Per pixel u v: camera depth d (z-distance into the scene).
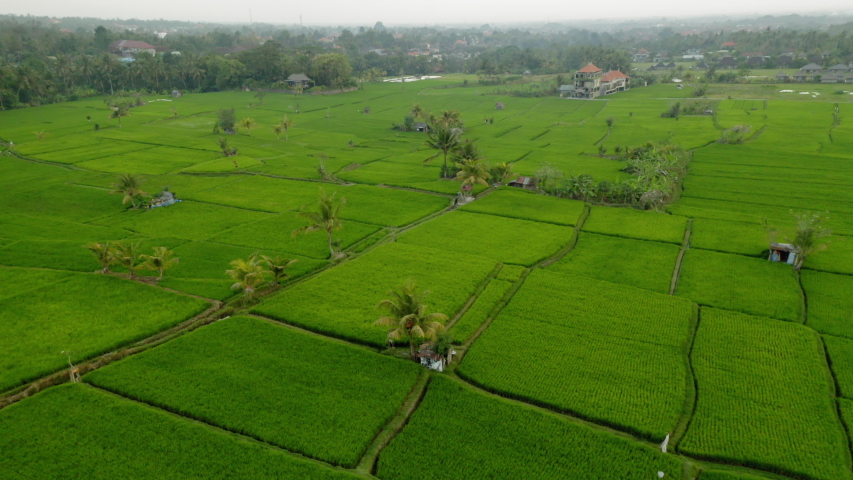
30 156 134.38
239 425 42.62
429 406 44.97
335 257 74.75
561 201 100.25
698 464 39.62
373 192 105.88
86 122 181.25
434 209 95.88
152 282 66.94
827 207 96.19
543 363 50.69
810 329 55.88
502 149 148.12
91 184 111.00
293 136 166.00
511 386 47.56
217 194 104.50
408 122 176.12
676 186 111.44
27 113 198.62
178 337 55.16
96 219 90.75
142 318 58.47
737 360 50.78
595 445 40.56
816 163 124.50
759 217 90.50
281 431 42.09
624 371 49.44
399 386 47.44
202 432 41.69
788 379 47.94
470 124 187.00
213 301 62.88
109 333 55.41
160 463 38.75
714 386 47.19
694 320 58.44
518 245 78.69
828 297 63.16
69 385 46.97
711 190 107.31
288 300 62.25
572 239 82.38
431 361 50.22
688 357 51.91
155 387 47.00
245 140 158.25
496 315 59.78
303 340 54.19
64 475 37.62
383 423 43.38
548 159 136.75
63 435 41.28
